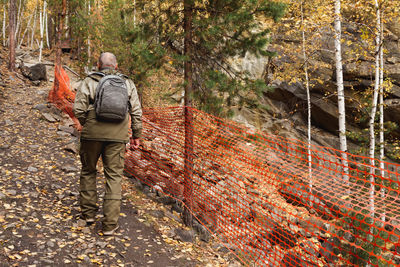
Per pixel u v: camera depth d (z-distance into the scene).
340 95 10.09
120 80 3.10
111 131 3.08
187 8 4.75
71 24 11.23
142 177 5.32
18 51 18.28
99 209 3.80
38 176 4.56
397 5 9.23
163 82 7.86
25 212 3.36
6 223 3.04
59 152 5.83
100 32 11.09
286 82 14.16
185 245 3.71
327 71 13.62
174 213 4.71
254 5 4.70
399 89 12.70
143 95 9.48
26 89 10.70
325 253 4.97
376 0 9.20
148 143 5.44
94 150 3.14
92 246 2.98
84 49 13.78
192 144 4.55
